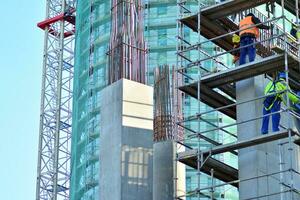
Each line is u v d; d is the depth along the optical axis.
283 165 55.62
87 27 128.75
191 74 109.75
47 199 154.00
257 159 54.28
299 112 55.72
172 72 63.59
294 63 53.03
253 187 53.94
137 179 60.97
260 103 56.00
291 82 55.72
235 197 109.56
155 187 60.00
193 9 118.56
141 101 63.44
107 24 124.06
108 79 65.44
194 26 59.97
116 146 61.75
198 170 53.22
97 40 124.25
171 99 62.56
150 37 121.94
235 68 54.00
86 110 121.06
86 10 130.38
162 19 122.88
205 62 113.75
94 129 116.88
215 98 58.84
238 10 57.41
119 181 60.53
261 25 56.56
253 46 55.41
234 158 110.38
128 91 63.28
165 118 61.88
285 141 56.25
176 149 60.59
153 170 60.84
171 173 59.91
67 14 165.75
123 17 67.25
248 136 55.41
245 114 56.09
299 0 58.69
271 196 54.28
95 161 114.06
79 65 129.25
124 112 62.56
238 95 56.84
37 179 155.12
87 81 123.50
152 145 62.28
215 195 108.69
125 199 60.16
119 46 65.81
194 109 112.38
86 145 116.88
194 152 54.72
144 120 62.91
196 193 53.25
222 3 56.69
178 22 61.19
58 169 155.50
